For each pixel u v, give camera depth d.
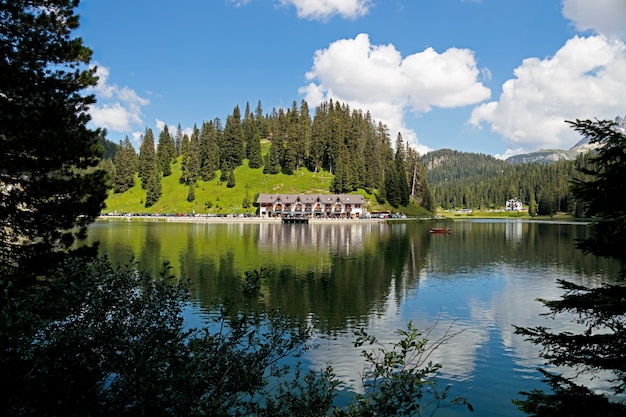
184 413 5.19
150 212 147.50
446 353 21.19
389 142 184.62
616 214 8.45
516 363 19.95
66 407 5.03
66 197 15.35
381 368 6.41
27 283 12.91
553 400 9.66
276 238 81.31
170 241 72.94
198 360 5.98
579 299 9.30
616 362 9.16
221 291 33.22
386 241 76.75
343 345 21.64
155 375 5.34
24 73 13.80
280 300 31.19
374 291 34.66
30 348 5.11
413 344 6.57
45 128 14.36
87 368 5.42
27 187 14.30
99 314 6.37
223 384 6.23
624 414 8.64
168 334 6.37
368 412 5.96
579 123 8.84
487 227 119.31
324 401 7.84
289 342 8.26
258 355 6.92
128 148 174.00
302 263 49.38
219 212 145.50
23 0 14.29
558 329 24.97
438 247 67.19
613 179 8.68
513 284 37.94
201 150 170.88
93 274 7.18
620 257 8.81
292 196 143.50
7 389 4.70
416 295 33.34
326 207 143.62
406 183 161.12
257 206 149.12
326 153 174.00
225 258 52.78
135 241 72.31
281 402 7.72
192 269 44.06
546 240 78.94
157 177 161.25
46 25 14.53
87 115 16.02
